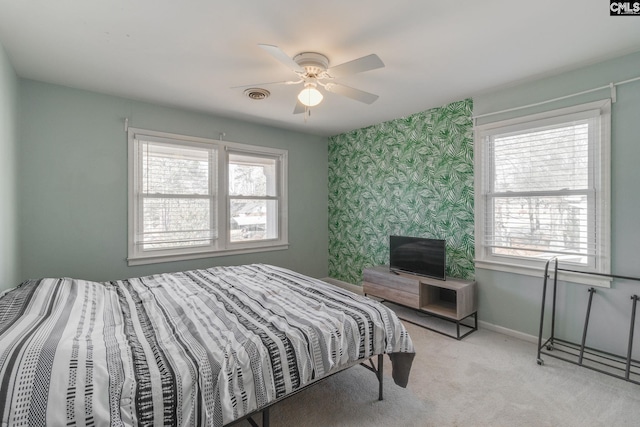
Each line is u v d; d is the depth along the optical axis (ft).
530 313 8.95
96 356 3.84
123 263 9.99
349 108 11.05
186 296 6.90
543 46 6.75
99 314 5.54
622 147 7.31
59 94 8.84
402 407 6.01
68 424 3.11
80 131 9.18
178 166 11.12
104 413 3.28
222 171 12.07
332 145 15.47
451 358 7.98
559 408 5.96
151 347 4.46
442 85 8.98
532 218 8.95
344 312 6.00
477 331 9.70
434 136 11.10
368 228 13.73
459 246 10.50
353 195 14.40
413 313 11.50
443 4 5.31
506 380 6.95
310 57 6.89
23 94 8.32
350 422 5.58
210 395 3.95
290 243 14.28
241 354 4.42
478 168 9.91
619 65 7.28
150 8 5.40
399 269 11.48
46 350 3.60
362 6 5.37
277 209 13.89
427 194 11.41
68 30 6.07
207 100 10.14
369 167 13.61
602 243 7.63
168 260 10.92
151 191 10.54
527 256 9.09
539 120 8.59
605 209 7.55
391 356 6.52
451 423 5.55
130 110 10.00
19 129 8.18
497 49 6.88
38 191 8.58
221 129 12.02
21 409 3.01
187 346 4.54
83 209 9.27
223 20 5.77
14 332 3.95
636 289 7.18
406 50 6.89
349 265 14.70
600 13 5.56
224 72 8.02
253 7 5.39
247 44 6.64
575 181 8.11
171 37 6.36
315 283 8.13
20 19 5.68
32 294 5.56
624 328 7.37
